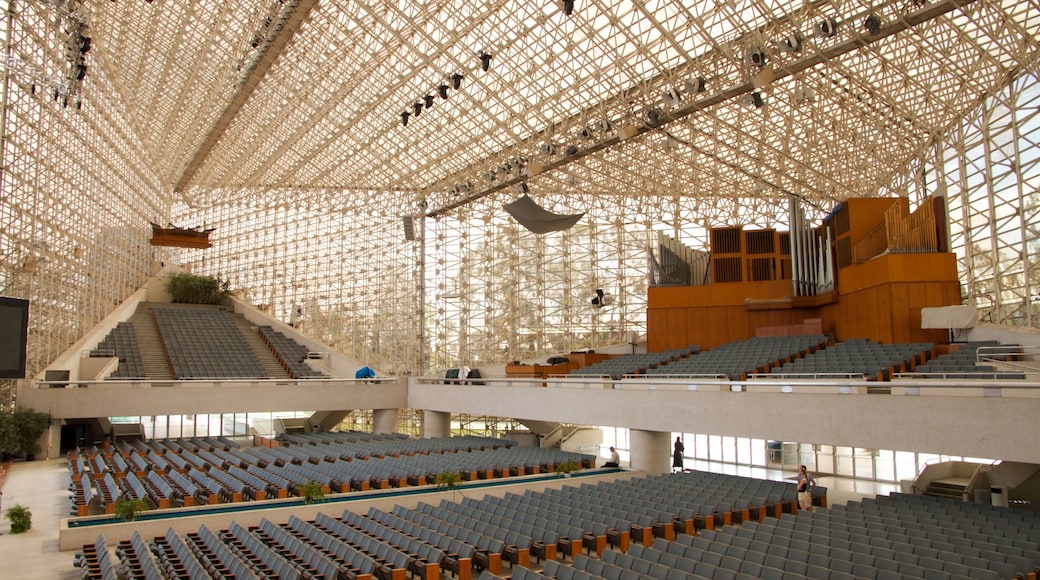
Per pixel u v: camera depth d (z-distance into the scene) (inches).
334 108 1310.3
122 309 1657.2
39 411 1068.5
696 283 1348.4
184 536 569.3
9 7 959.0
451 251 1715.1
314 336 1948.8
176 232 1859.0
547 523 563.8
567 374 1249.4
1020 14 824.9
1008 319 924.6
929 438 586.6
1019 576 386.0
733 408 761.0
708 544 471.8
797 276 1175.0
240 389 1243.2
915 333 901.2
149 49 1227.9
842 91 994.7
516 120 1227.2
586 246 1540.4
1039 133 856.9
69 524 572.1
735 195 1439.5
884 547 449.4
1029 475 661.3
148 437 1382.9
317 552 467.8
